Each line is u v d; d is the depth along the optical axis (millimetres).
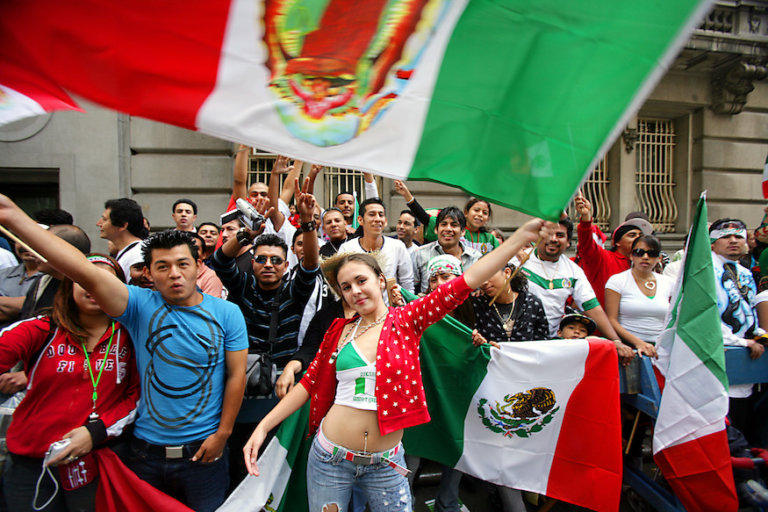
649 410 2801
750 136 8344
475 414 2621
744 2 7672
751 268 5512
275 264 2721
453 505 2664
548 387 2596
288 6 1382
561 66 1495
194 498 2076
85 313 2016
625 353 2859
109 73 1351
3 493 2033
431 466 3428
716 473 2566
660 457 2693
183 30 1352
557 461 2594
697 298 2660
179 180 6867
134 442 2047
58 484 1971
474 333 2588
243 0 1353
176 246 1978
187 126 1401
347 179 7375
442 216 3896
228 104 1415
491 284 2855
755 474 2701
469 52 1490
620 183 8211
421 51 1476
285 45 1404
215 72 1390
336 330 2139
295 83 1430
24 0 1297
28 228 1662
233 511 2145
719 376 2578
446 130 1525
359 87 1477
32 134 6457
